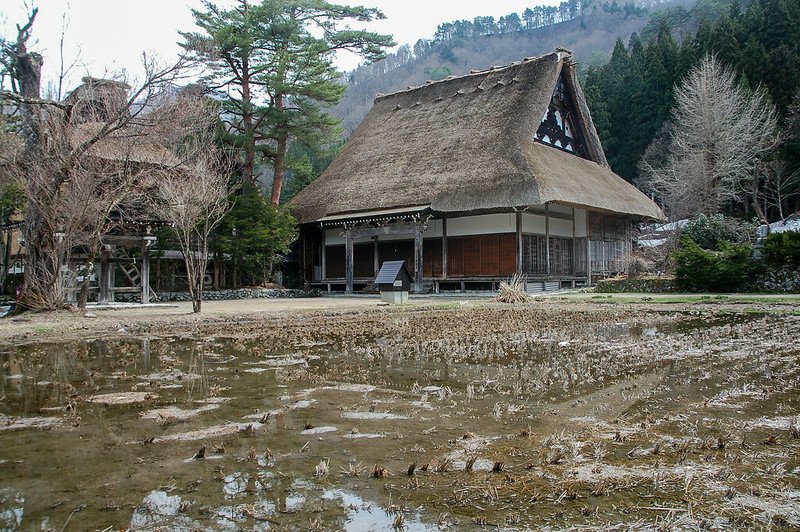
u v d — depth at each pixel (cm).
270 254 2606
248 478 315
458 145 2477
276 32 2627
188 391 542
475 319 1242
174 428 415
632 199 2656
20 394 539
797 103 3297
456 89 2900
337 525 256
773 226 2886
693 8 6419
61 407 485
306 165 3127
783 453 341
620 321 1145
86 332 1066
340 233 2603
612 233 2764
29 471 328
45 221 1355
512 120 2388
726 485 296
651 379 559
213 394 527
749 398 477
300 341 916
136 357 768
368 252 2697
